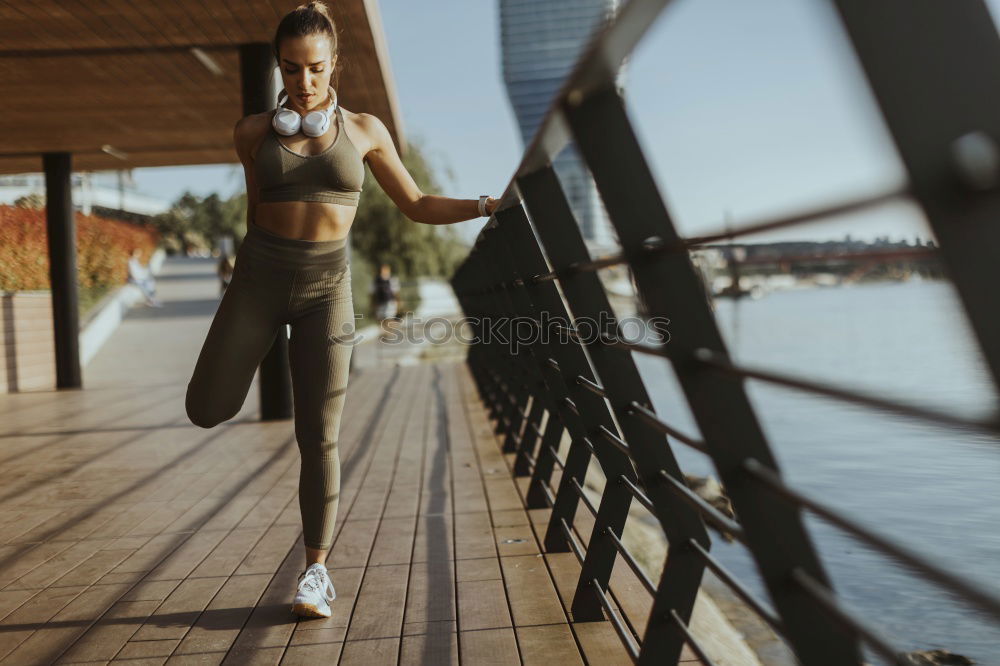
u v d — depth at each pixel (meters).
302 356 2.68
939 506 6.25
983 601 0.68
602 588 2.53
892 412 0.74
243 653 2.41
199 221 52.50
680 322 1.43
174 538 3.69
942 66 0.63
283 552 3.41
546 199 2.22
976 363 0.64
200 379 2.67
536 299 3.04
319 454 2.71
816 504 1.04
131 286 20.91
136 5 5.81
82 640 2.54
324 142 2.55
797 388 0.94
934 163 0.63
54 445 6.38
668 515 1.88
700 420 1.38
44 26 6.16
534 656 2.32
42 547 3.61
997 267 0.63
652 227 1.52
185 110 8.78
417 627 2.56
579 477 3.24
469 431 6.58
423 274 24.48
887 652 0.95
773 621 1.30
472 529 3.65
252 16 6.02
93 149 10.41
